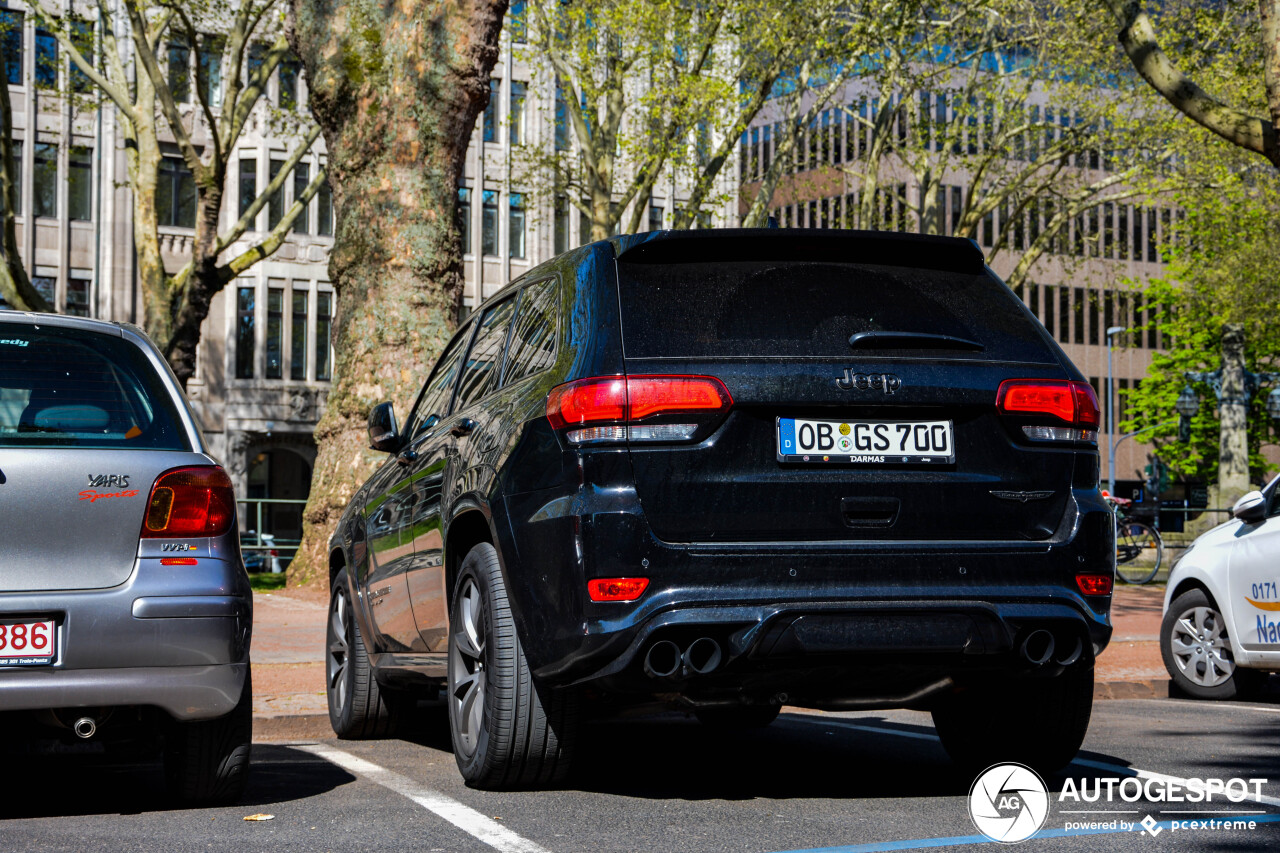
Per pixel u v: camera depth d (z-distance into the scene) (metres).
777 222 34.12
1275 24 12.55
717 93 23.25
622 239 4.77
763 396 4.38
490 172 47.88
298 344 45.22
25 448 4.33
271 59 23.58
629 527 4.27
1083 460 4.66
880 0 24.78
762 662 4.28
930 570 4.38
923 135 29.19
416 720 6.92
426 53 14.43
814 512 4.38
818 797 4.92
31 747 4.64
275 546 20.92
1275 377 33.19
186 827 4.40
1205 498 67.00
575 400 4.40
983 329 4.71
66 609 4.23
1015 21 27.55
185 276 24.28
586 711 4.82
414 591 5.83
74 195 41.81
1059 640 4.51
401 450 6.46
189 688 4.38
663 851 3.98
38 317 4.67
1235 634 8.60
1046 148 30.03
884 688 4.65
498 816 4.55
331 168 14.86
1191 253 33.12
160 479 4.45
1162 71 13.25
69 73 26.81
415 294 14.43
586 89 24.84
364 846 4.07
